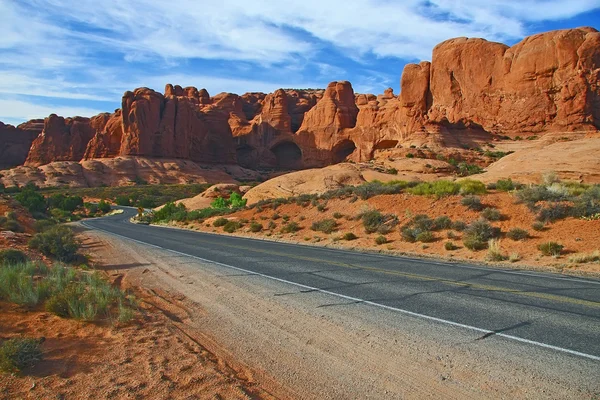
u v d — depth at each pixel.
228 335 6.20
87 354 5.18
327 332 6.11
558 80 79.31
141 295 9.28
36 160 153.12
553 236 14.30
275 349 5.55
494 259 13.05
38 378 4.43
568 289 8.68
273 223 26.94
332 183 49.12
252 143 152.00
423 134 71.12
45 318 6.53
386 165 58.88
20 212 32.91
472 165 56.69
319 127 137.25
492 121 86.38
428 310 7.11
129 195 100.06
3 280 7.72
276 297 8.41
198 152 142.25
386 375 4.62
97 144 138.25
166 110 137.00
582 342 5.39
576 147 43.75
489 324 6.23
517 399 3.99
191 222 40.84
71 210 76.38
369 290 8.84
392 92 143.38
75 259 14.97
